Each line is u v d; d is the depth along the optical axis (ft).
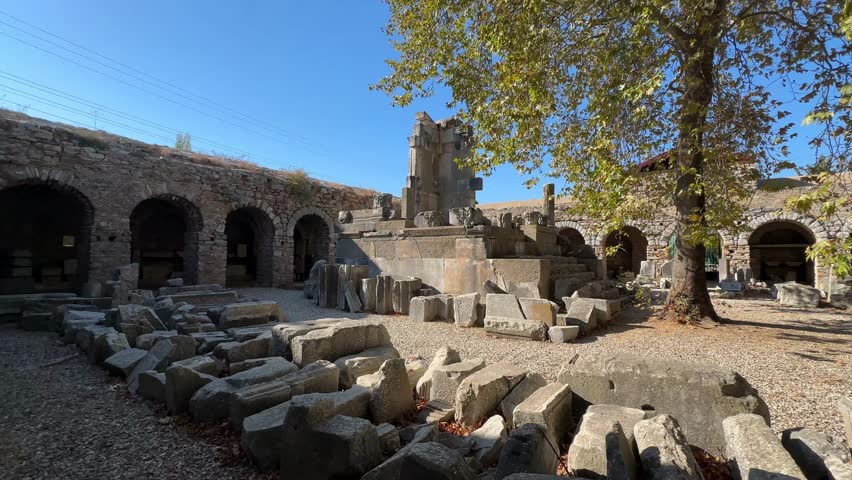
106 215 41.50
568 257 40.78
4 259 44.52
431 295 32.32
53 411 12.96
